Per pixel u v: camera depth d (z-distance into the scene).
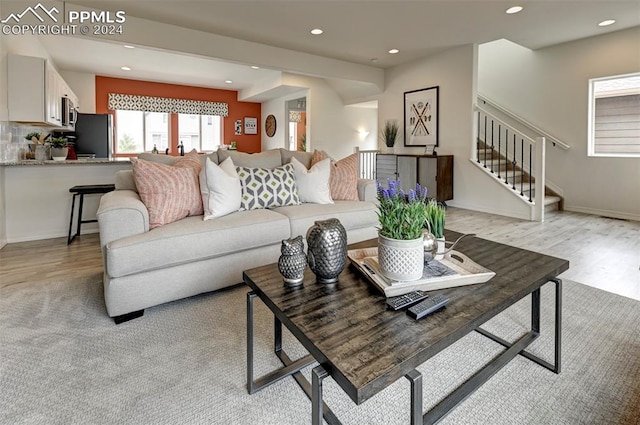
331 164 3.47
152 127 8.36
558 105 5.50
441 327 1.10
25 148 4.50
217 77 7.47
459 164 5.77
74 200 3.85
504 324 1.99
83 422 1.30
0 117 3.59
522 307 2.20
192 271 2.21
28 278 2.71
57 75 4.58
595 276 2.75
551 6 3.96
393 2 3.85
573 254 3.31
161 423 1.30
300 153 3.49
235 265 2.39
